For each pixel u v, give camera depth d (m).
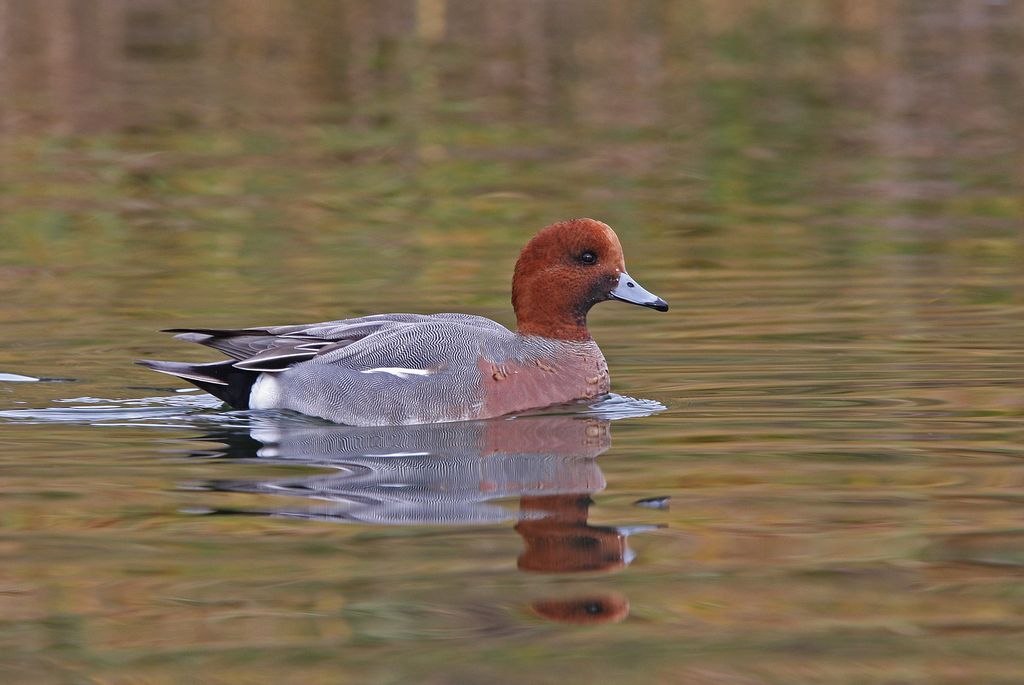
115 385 13.17
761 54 33.16
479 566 8.18
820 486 9.72
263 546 8.55
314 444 11.27
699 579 7.96
